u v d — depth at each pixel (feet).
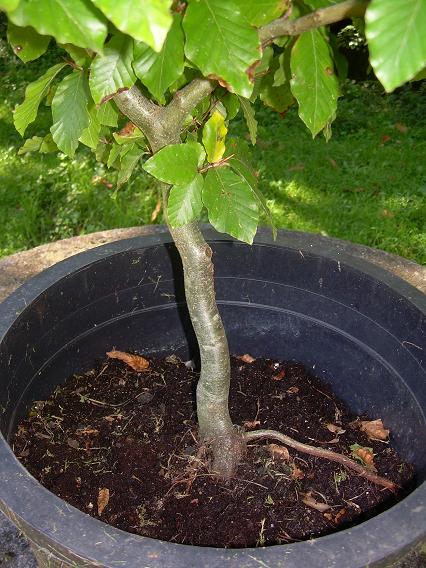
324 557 3.43
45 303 5.45
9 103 16.80
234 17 2.94
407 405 5.40
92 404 6.01
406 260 6.82
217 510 5.02
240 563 3.38
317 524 4.93
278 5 3.05
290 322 6.45
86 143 4.71
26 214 11.60
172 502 5.10
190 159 3.75
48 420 5.68
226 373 5.08
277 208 12.05
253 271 6.31
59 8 2.57
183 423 5.93
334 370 6.35
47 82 4.09
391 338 5.59
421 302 5.29
